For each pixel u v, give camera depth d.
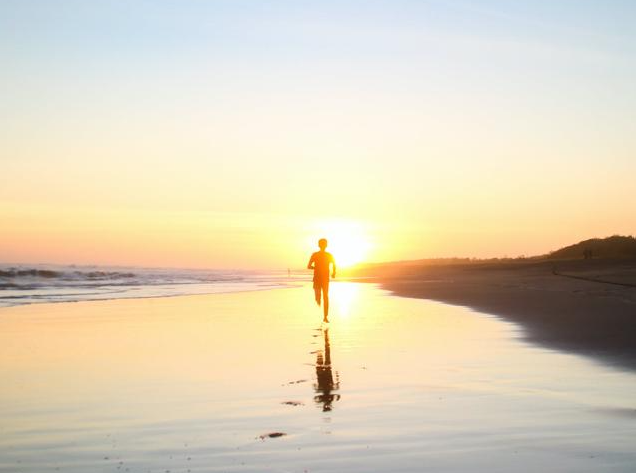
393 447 5.67
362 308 21.50
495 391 7.83
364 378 8.84
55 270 52.84
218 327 15.79
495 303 21.50
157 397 7.84
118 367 9.97
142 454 5.61
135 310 21.12
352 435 6.06
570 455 5.36
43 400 7.73
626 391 7.70
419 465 5.19
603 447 5.55
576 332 12.91
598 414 6.65
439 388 8.09
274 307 22.58
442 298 25.69
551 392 7.71
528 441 5.76
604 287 27.12
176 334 14.32
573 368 9.20
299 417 6.77
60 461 5.46
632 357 9.89
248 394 7.95
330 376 9.04
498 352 10.91
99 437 6.16
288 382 8.66
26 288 35.69
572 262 64.75
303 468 5.18
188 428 6.42
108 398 7.80
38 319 17.88
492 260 108.12
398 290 34.03
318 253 17.05
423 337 13.23
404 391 7.96
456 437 5.93
